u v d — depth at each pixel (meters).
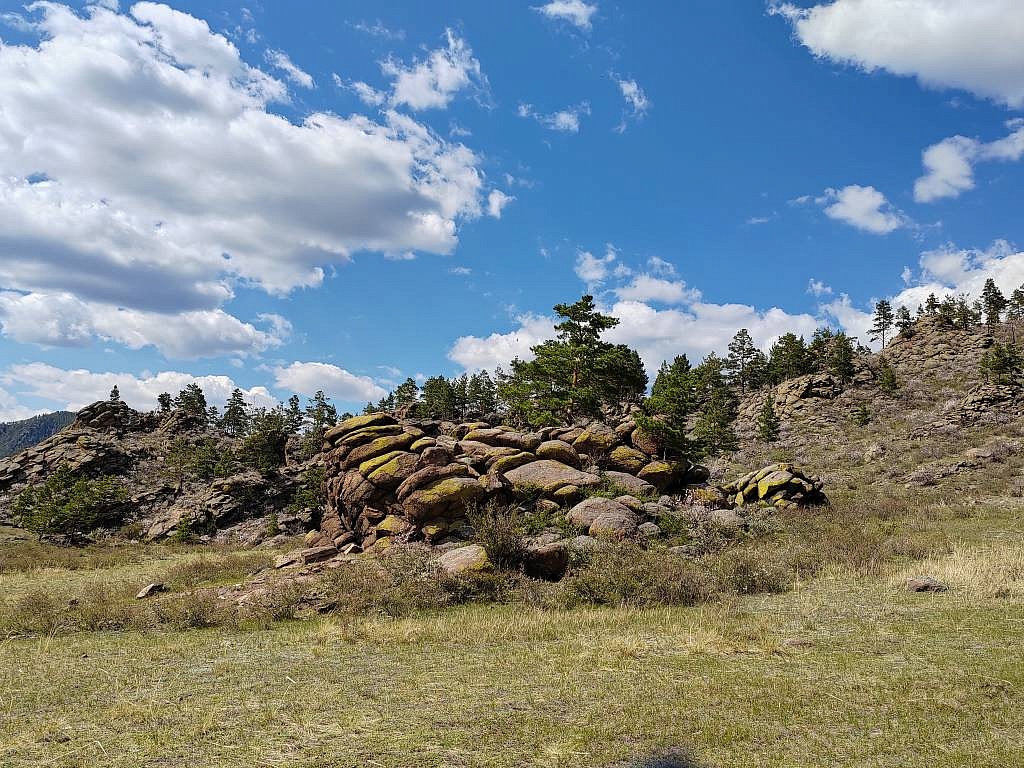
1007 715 6.22
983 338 110.50
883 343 134.38
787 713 6.42
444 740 5.80
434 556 18.58
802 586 14.80
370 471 23.95
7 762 5.48
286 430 79.62
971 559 15.59
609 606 13.65
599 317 47.03
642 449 33.41
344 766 5.26
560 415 46.91
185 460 68.75
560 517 23.00
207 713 6.73
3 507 61.06
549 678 7.98
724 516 24.89
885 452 54.38
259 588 16.73
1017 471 36.53
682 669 8.36
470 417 87.69
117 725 6.41
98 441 72.44
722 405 88.25
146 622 12.81
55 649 10.60
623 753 5.47
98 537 51.12
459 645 10.20
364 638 10.76
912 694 6.94
